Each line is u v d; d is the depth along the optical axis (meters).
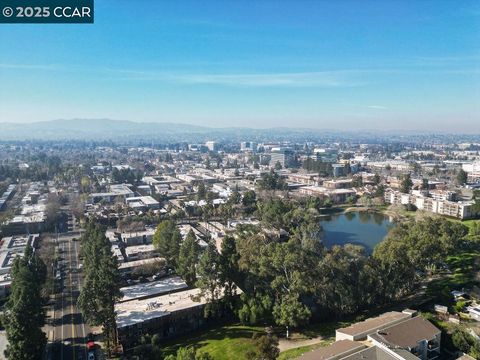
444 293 130.12
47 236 197.38
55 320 122.00
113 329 105.25
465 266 164.00
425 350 95.25
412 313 109.88
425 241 153.00
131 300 126.94
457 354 98.25
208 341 110.62
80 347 106.50
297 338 111.19
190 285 140.12
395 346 89.00
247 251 130.88
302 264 118.56
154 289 136.75
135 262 164.88
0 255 166.62
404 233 169.50
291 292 116.81
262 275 121.19
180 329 118.56
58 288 145.88
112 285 104.56
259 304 115.94
